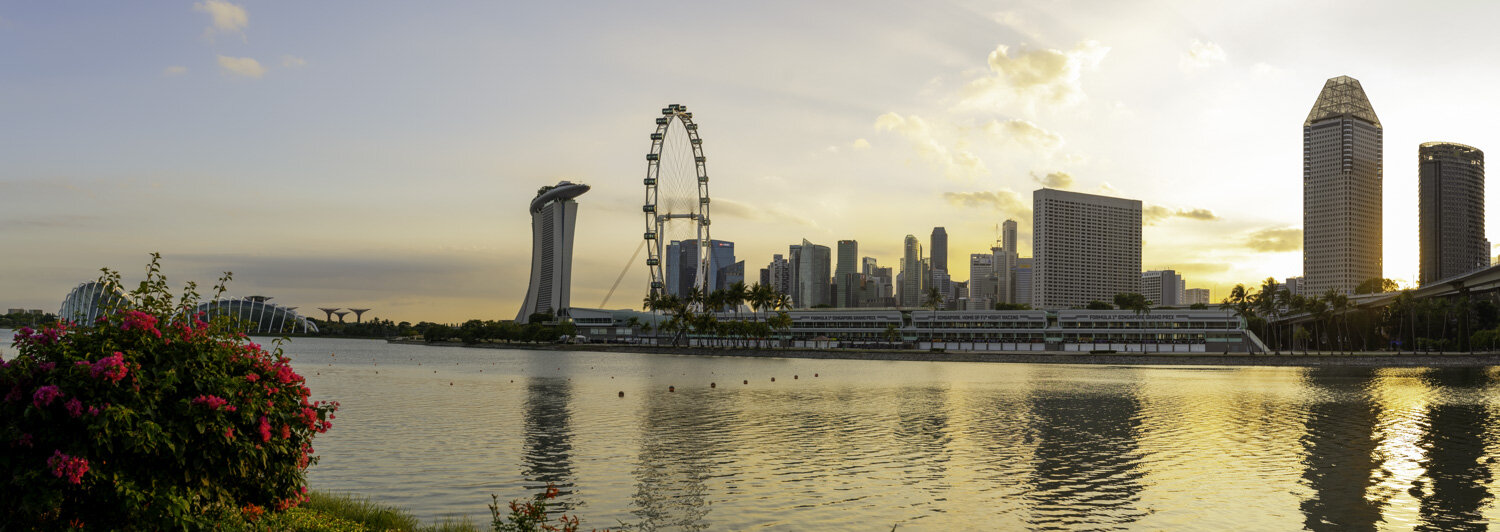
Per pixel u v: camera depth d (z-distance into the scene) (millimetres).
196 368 18797
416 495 43375
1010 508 41406
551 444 60344
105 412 16734
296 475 20828
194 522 18359
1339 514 40812
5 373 16906
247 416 18891
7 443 16734
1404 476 49844
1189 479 48688
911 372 159125
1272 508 41906
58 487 16641
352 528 26406
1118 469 51562
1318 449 59719
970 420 76250
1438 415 82250
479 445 59656
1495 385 124938
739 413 81625
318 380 132875
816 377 141250
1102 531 37500
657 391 109000
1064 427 71438
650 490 44875
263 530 21328
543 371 161500
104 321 18391
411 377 141500
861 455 56188
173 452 17922
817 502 42312
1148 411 84812
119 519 17766
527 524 22906
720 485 46250
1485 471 51500
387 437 63594
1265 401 96625
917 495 44031
